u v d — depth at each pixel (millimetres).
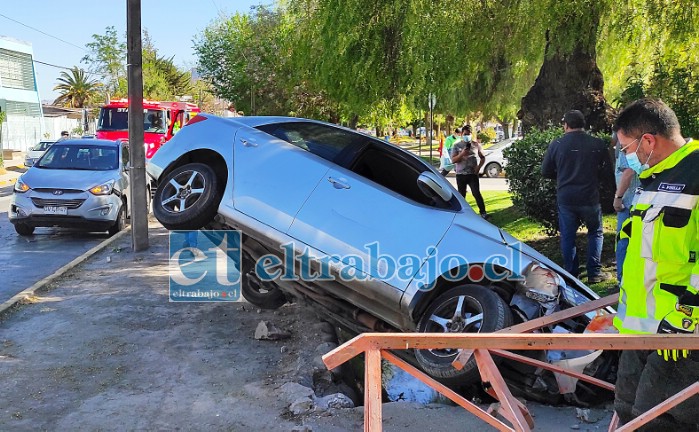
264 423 4305
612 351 4836
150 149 23922
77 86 70312
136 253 9750
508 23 10031
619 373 3195
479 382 4922
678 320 2805
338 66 10859
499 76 23172
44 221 11172
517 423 2756
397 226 5211
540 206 8797
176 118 24953
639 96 9625
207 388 4879
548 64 10422
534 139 9055
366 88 10992
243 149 5988
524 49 10367
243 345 5883
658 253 2826
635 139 2922
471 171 12375
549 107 10398
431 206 5473
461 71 10219
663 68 9641
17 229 11977
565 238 7086
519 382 4926
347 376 5691
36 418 4273
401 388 5461
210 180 6043
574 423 4410
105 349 5637
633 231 2969
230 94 24688
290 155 5809
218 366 5344
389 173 5984
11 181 26609
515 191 9273
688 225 2771
